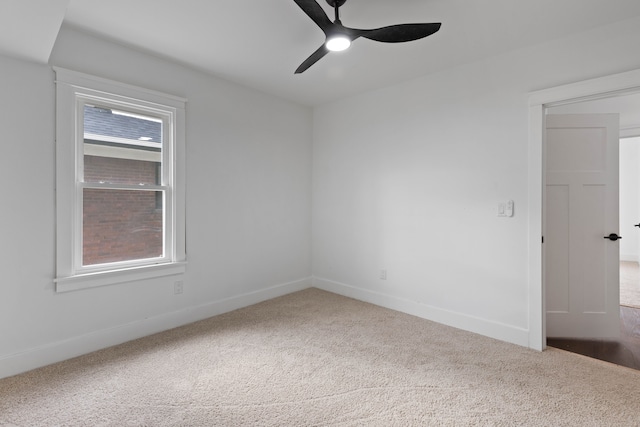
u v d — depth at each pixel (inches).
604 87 88.2
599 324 113.7
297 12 83.7
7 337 84.2
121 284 104.5
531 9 81.5
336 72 123.0
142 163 110.4
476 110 112.7
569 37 94.3
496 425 66.7
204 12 83.7
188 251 120.6
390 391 78.3
